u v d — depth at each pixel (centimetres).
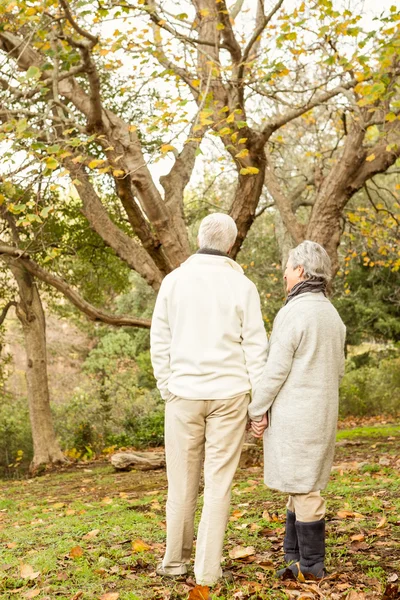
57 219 1269
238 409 322
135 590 318
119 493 768
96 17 788
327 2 729
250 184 863
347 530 409
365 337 2108
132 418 1617
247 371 327
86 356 2692
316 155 1113
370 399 1880
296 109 841
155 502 613
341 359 326
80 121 1059
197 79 796
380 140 955
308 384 314
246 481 722
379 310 1912
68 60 716
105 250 1355
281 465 315
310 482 311
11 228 1244
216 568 315
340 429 1581
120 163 804
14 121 618
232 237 345
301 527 321
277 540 406
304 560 322
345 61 728
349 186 956
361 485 598
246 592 297
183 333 328
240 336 329
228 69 689
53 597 314
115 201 1309
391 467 727
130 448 1473
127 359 2538
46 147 615
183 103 586
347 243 1728
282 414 316
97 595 313
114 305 2759
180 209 959
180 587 318
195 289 329
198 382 320
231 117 630
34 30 649
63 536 461
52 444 1378
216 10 799
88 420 1658
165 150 588
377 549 366
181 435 325
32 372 1382
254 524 447
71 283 1441
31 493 913
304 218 2053
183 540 333
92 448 1516
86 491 838
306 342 313
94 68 729
